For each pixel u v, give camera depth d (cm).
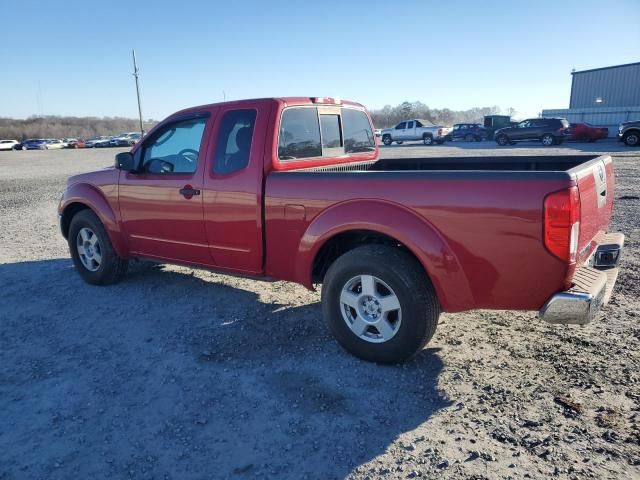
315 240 388
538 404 319
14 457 289
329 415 318
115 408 335
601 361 368
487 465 267
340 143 521
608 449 275
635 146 2503
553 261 306
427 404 326
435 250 336
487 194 318
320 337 430
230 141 446
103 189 552
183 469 275
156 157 512
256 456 283
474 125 3675
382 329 368
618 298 484
